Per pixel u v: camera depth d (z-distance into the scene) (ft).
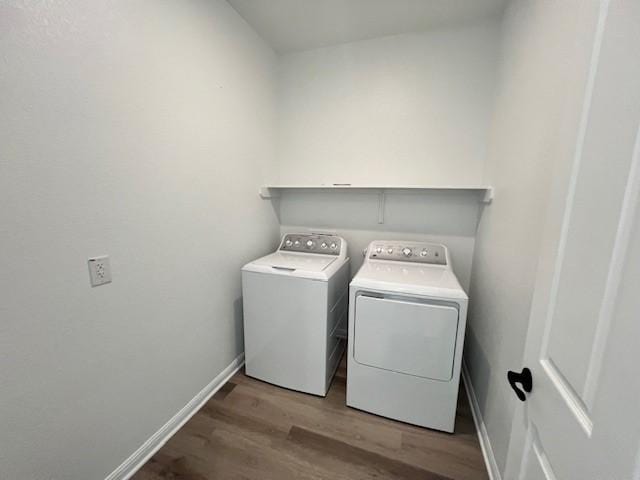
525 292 3.37
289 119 7.63
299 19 5.83
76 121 3.07
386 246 6.46
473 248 6.59
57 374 3.09
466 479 4.01
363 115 6.95
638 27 1.34
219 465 4.18
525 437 2.31
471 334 6.12
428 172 6.64
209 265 5.36
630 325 1.24
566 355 1.79
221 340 5.88
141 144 3.84
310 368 5.63
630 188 1.31
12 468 2.80
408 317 4.67
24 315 2.78
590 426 1.47
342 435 4.72
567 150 1.94
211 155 5.20
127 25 3.52
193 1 4.51
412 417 4.92
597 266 1.53
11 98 2.56
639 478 1.14
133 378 4.00
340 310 6.63
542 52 3.37
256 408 5.32
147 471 4.08
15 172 2.63
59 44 2.85
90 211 3.28
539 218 3.12
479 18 5.72
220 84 5.28
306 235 7.14
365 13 5.60
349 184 7.32
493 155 5.41
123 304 3.77
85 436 3.43
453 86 6.17
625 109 1.39
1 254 2.58
